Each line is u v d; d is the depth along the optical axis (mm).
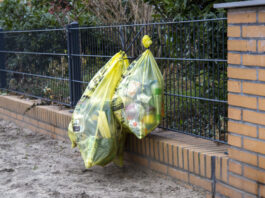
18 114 7004
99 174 4508
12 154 5324
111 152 4305
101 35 5219
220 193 3631
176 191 3924
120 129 4355
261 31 3109
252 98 3232
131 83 4184
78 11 8469
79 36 5680
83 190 4023
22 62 7176
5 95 7617
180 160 4012
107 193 3930
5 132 6578
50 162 4977
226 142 3859
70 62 5883
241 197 3420
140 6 7230
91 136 4281
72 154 5301
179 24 4414
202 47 4375
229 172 3516
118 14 7430
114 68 4473
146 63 4215
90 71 5520
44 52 6523
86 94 4520
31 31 6707
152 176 4352
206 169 3732
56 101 6371
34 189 4055
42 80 6680
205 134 4125
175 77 4469
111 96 4371
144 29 4660
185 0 4539
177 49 4301
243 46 3262
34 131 6590
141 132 4105
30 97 7137
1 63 7836
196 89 4535
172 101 4535
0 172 4586
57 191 3977
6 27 8867
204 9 4598
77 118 4449
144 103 4086
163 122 4656
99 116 4277
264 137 3168
